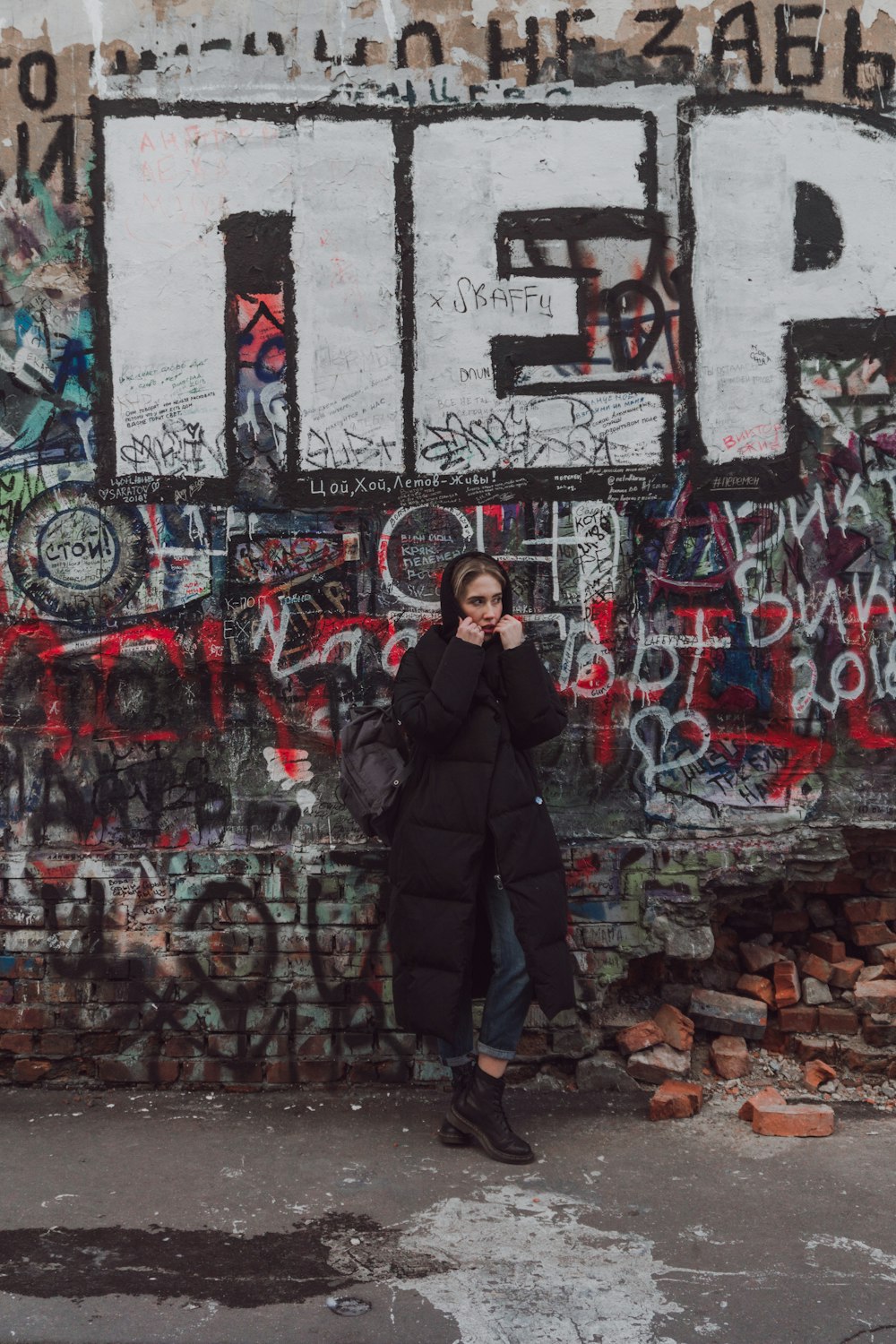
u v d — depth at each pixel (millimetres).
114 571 4383
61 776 4391
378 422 4336
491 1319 2822
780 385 4340
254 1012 4273
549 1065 4281
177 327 4348
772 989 4426
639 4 4293
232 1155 3738
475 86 4293
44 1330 2793
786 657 4352
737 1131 3896
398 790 3846
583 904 4297
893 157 4332
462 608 3801
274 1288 2965
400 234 4316
